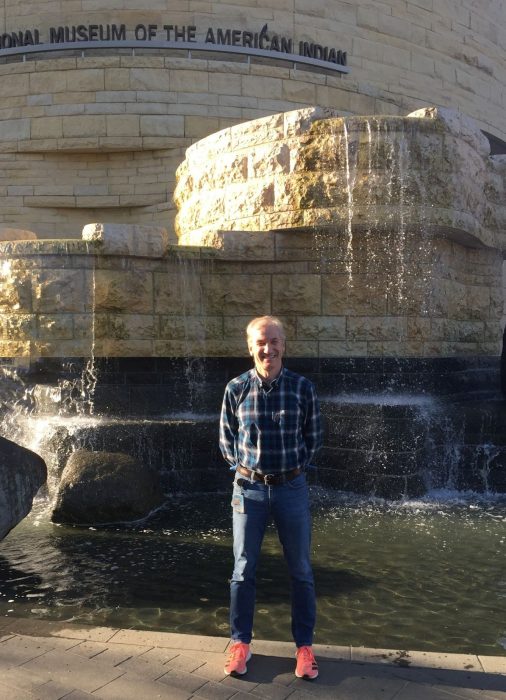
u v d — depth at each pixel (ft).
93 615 13.12
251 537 10.27
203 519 20.99
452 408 26.40
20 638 10.93
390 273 29.01
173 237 48.98
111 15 48.39
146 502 21.30
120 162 49.62
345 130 27.25
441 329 30.27
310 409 10.35
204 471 25.13
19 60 49.11
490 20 63.57
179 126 48.39
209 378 29.50
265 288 29.71
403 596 14.32
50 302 27.45
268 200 29.25
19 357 27.63
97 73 48.14
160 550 17.57
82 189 49.70
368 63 53.72
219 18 49.14
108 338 27.89
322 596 14.30
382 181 26.96
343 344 29.27
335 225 27.61
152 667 9.92
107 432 24.07
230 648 10.15
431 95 57.67
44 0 48.49
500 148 68.74
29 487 18.47
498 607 13.75
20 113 48.93
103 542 18.31
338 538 18.71
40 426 25.16
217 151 31.68
